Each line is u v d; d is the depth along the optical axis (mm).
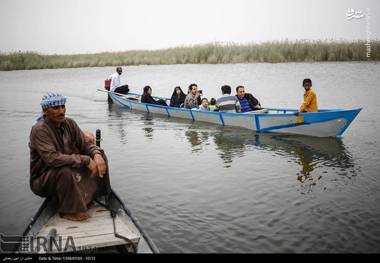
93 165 5203
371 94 18391
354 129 11797
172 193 7047
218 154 9531
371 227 5645
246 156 9305
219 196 6879
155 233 5582
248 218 6008
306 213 6141
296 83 23891
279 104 17031
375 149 9609
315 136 11148
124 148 10234
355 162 8641
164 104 16438
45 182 5090
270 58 37375
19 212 6363
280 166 8477
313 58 35719
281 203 6539
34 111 16859
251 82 25312
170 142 10828
